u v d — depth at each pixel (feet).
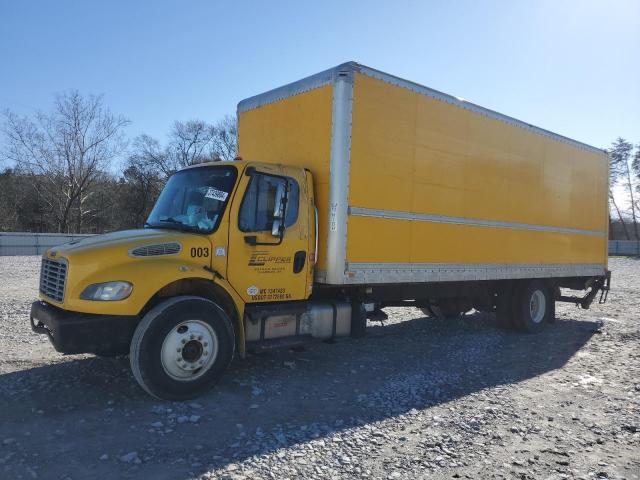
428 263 24.80
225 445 14.03
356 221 21.49
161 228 20.12
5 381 18.86
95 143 159.12
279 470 12.66
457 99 26.35
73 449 13.43
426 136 24.62
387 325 33.96
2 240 112.16
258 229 19.86
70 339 16.02
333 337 22.39
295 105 23.08
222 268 18.88
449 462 13.48
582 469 13.24
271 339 20.61
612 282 71.82
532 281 32.50
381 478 12.46
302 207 21.11
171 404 16.90
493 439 15.11
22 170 159.02
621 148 228.22
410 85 23.80
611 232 253.65
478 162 27.68
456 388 20.20
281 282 20.47
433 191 25.03
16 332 27.07
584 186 36.76
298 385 19.88
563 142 34.45
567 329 34.35
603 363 24.82
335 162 20.94
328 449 14.01
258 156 25.13
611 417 17.16
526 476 12.77
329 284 21.21
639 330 33.73
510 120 29.91
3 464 12.46
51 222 167.12
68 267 16.58
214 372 17.90
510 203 29.94
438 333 31.63
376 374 21.88
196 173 21.03
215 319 17.90
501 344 29.12
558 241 34.06
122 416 15.84
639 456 14.12
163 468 12.57
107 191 175.94
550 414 17.39
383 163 22.53
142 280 16.76
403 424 16.08
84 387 18.38
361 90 21.57
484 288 31.32
